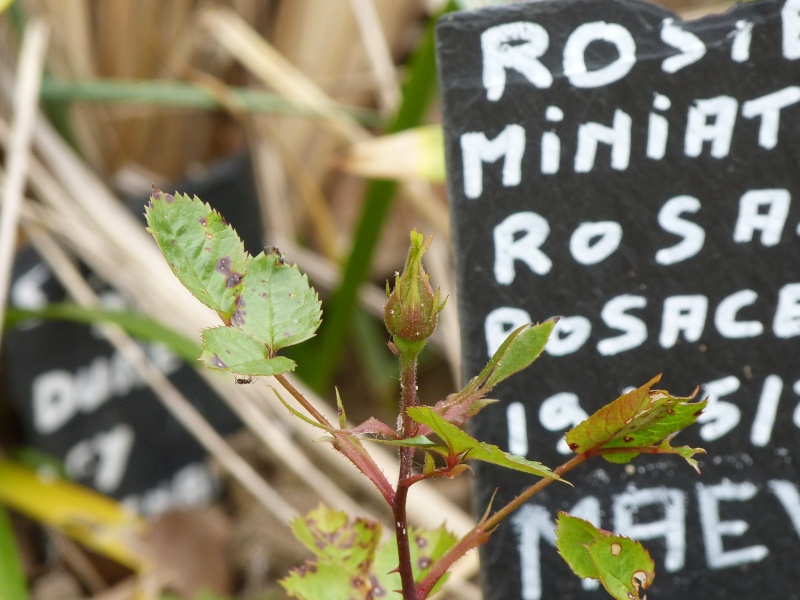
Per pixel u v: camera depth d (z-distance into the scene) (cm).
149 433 59
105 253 54
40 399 55
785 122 34
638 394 25
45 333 55
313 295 27
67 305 52
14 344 54
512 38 34
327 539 30
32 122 54
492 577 36
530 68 34
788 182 35
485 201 35
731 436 36
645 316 35
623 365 35
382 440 25
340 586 29
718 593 36
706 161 34
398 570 27
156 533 54
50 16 61
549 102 34
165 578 53
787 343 35
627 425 26
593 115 34
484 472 35
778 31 34
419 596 27
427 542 30
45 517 53
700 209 35
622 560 26
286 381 26
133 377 58
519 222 35
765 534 36
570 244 35
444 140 35
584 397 35
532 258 35
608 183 35
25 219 54
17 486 54
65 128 61
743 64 34
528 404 35
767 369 35
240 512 62
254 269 27
